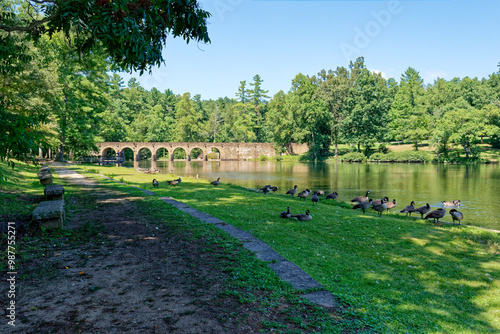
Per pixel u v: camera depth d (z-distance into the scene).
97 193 15.28
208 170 55.19
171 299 4.57
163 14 8.00
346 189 29.59
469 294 6.32
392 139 95.94
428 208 14.95
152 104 129.00
